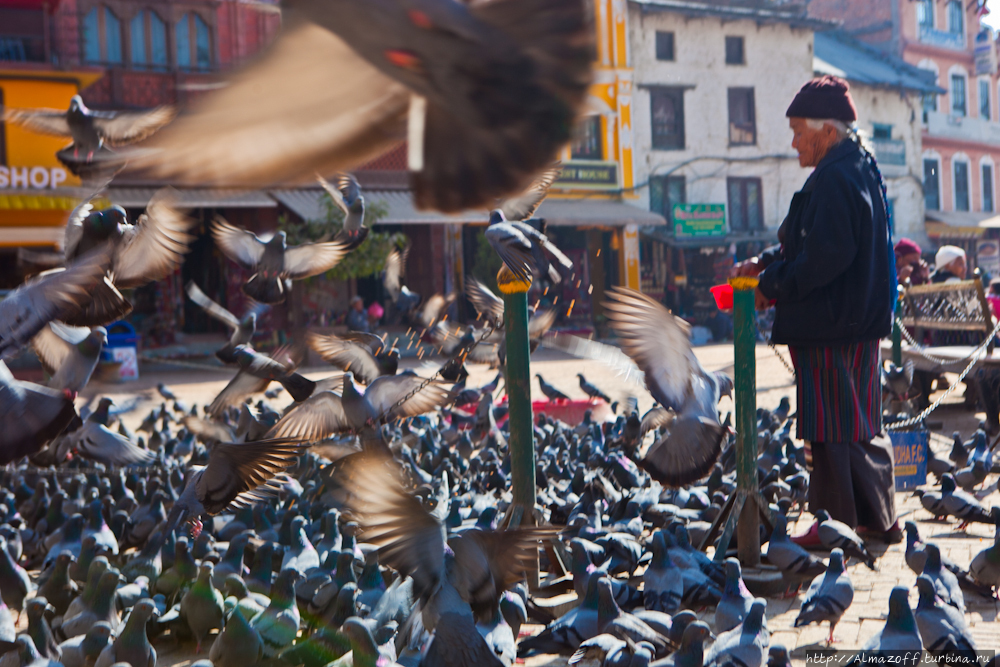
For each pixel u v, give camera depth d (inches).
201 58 1026.1
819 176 232.4
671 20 1390.3
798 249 237.0
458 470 358.9
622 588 195.2
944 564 213.0
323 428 226.1
